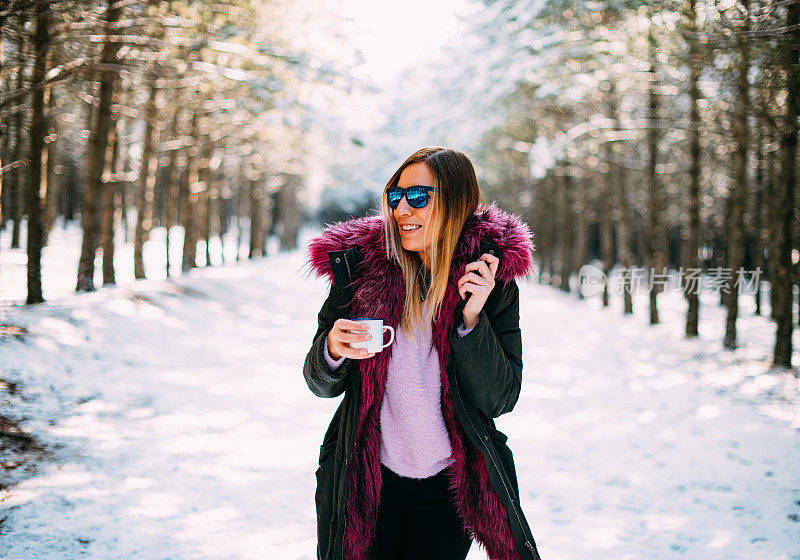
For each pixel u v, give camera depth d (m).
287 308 17.72
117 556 3.41
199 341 10.26
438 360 1.74
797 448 5.83
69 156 29.30
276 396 7.54
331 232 1.84
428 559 1.79
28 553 3.35
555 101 17.53
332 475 1.83
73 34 8.20
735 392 8.23
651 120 13.58
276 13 11.70
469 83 18.83
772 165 11.62
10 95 7.73
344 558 1.74
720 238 24.36
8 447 4.89
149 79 11.99
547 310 20.02
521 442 6.17
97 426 5.66
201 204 24.83
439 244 1.73
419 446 1.74
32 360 6.92
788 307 9.52
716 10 8.76
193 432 5.84
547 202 28.55
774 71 9.05
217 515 4.09
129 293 12.10
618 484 5.01
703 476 5.17
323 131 14.80
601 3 13.16
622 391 8.56
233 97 15.05
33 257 9.44
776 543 3.86
